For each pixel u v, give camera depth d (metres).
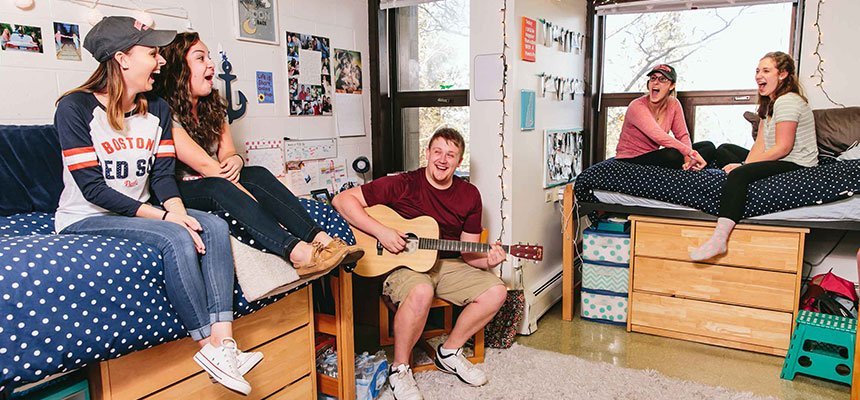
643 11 3.42
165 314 1.56
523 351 2.71
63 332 1.33
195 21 2.35
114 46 1.63
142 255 1.52
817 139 2.85
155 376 1.63
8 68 1.84
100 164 1.66
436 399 2.27
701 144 3.23
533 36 2.94
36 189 1.77
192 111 2.08
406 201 2.51
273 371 2.01
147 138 1.77
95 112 1.67
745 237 2.65
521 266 2.92
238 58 2.54
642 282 2.92
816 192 2.47
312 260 1.81
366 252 2.43
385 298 2.54
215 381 1.61
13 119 1.87
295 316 2.08
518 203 2.94
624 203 2.96
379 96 3.35
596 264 3.08
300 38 2.85
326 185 3.06
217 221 1.72
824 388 2.33
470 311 2.41
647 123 3.01
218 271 1.67
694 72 3.43
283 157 2.79
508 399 2.25
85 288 1.37
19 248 1.32
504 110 2.81
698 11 3.37
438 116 3.42
